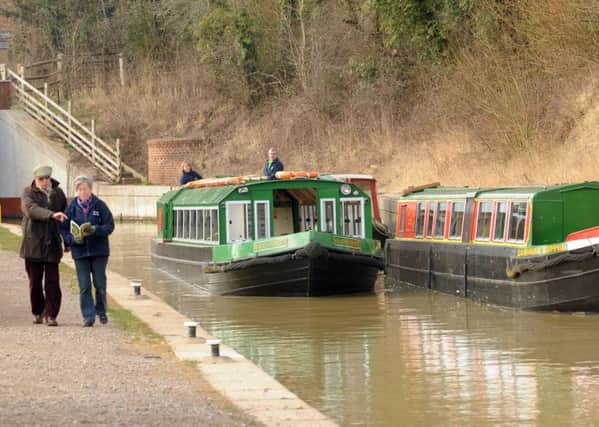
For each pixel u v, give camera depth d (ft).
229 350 49.90
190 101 203.10
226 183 87.81
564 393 45.19
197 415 35.19
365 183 111.14
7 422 32.89
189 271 89.56
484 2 135.74
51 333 53.01
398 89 161.17
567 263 66.44
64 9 245.04
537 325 63.93
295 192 91.35
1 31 264.72
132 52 221.05
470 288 77.00
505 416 41.24
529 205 71.56
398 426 39.99
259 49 193.57
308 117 175.32
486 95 128.98
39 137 191.21
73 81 220.02
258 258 79.30
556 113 120.26
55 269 55.57
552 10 125.39
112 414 34.60
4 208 191.52
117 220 177.78
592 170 104.68
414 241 88.28
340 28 178.81
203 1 209.77
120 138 201.67
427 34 149.48
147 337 52.90
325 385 47.62
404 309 72.84
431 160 135.85
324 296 80.02
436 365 52.01
